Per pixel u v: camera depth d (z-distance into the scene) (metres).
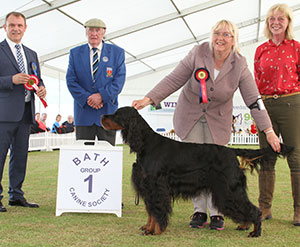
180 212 3.67
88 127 3.97
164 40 14.59
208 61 3.09
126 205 4.03
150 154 2.88
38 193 4.60
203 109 3.18
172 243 2.61
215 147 2.92
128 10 10.34
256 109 3.07
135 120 2.93
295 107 3.32
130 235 2.80
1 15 8.23
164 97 3.24
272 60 3.39
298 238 2.78
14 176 3.80
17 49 3.70
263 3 13.05
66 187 3.51
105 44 4.06
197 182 2.87
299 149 3.29
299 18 16.36
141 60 16.64
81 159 3.57
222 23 2.96
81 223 3.15
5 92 3.58
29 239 2.63
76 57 3.96
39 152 12.06
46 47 11.41
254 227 2.84
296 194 3.23
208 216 3.64
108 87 3.87
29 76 3.54
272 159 3.01
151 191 2.84
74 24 9.97
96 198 3.52
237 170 2.86
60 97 15.73
